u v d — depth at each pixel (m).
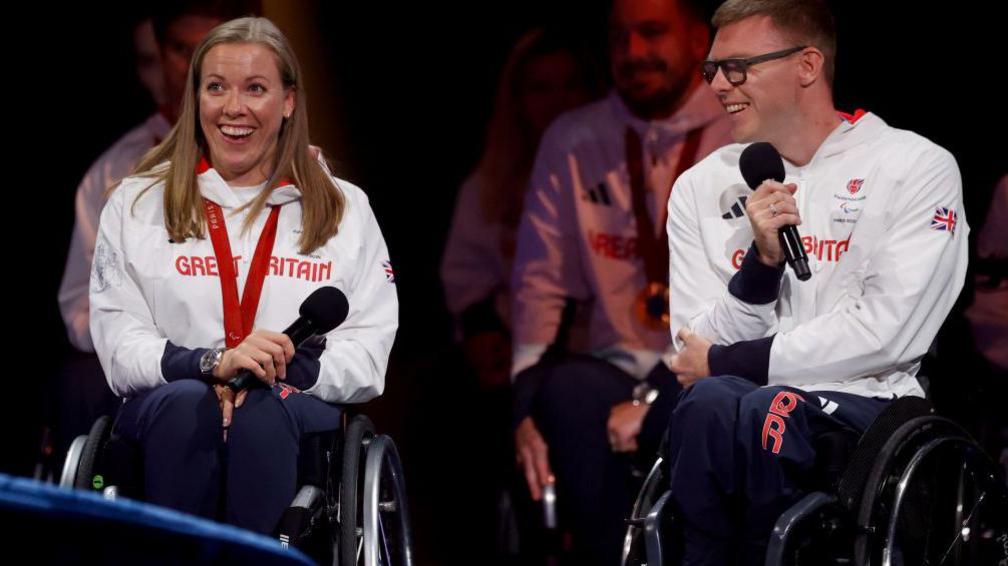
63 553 6.24
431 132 23.28
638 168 17.92
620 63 17.81
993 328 17.59
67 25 21.09
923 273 12.18
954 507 11.88
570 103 20.66
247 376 11.52
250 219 12.57
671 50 17.52
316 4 22.81
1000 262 17.80
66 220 21.20
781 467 11.20
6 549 6.12
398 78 23.12
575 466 16.62
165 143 13.17
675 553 11.82
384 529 12.34
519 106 20.89
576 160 18.22
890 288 12.17
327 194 12.91
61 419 17.09
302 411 11.84
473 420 21.03
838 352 12.06
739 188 13.23
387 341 12.79
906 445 11.37
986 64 18.83
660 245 17.81
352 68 23.08
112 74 21.28
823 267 12.70
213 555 6.65
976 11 18.78
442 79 23.09
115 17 21.11
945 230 12.40
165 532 6.36
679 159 17.80
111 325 12.44
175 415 11.42
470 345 21.22
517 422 17.92
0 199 21.00
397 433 21.47
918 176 12.51
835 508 10.97
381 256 13.13
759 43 12.77
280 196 12.74
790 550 10.89
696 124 17.77
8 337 20.80
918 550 11.40
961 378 16.66
